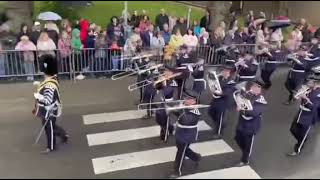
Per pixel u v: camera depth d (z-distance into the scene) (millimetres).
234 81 11180
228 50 15938
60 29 16094
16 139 10336
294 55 13906
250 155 9844
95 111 12086
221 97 10641
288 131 11305
